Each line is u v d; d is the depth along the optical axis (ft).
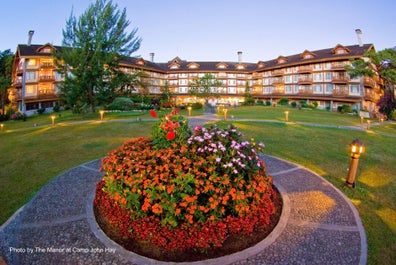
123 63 129.80
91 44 69.46
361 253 10.71
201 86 135.95
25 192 17.43
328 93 122.52
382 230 12.68
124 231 11.34
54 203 15.14
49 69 110.63
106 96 72.13
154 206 10.66
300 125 52.13
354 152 17.97
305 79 131.64
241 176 12.18
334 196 16.42
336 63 118.42
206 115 73.46
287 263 10.05
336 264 10.06
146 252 10.55
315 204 15.20
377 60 87.40
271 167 22.74
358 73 93.50
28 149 31.24
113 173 12.10
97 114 75.87
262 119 62.03
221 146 12.52
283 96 142.51
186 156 12.78
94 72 67.26
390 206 15.49
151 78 154.92
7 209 14.93
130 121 58.80
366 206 15.39
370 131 48.80
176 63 170.09
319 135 40.45
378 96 122.83
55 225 12.64
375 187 18.69
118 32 74.95
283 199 15.74
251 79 172.55
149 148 14.17
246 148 13.67
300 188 17.76
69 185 18.19
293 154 27.84
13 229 12.32
